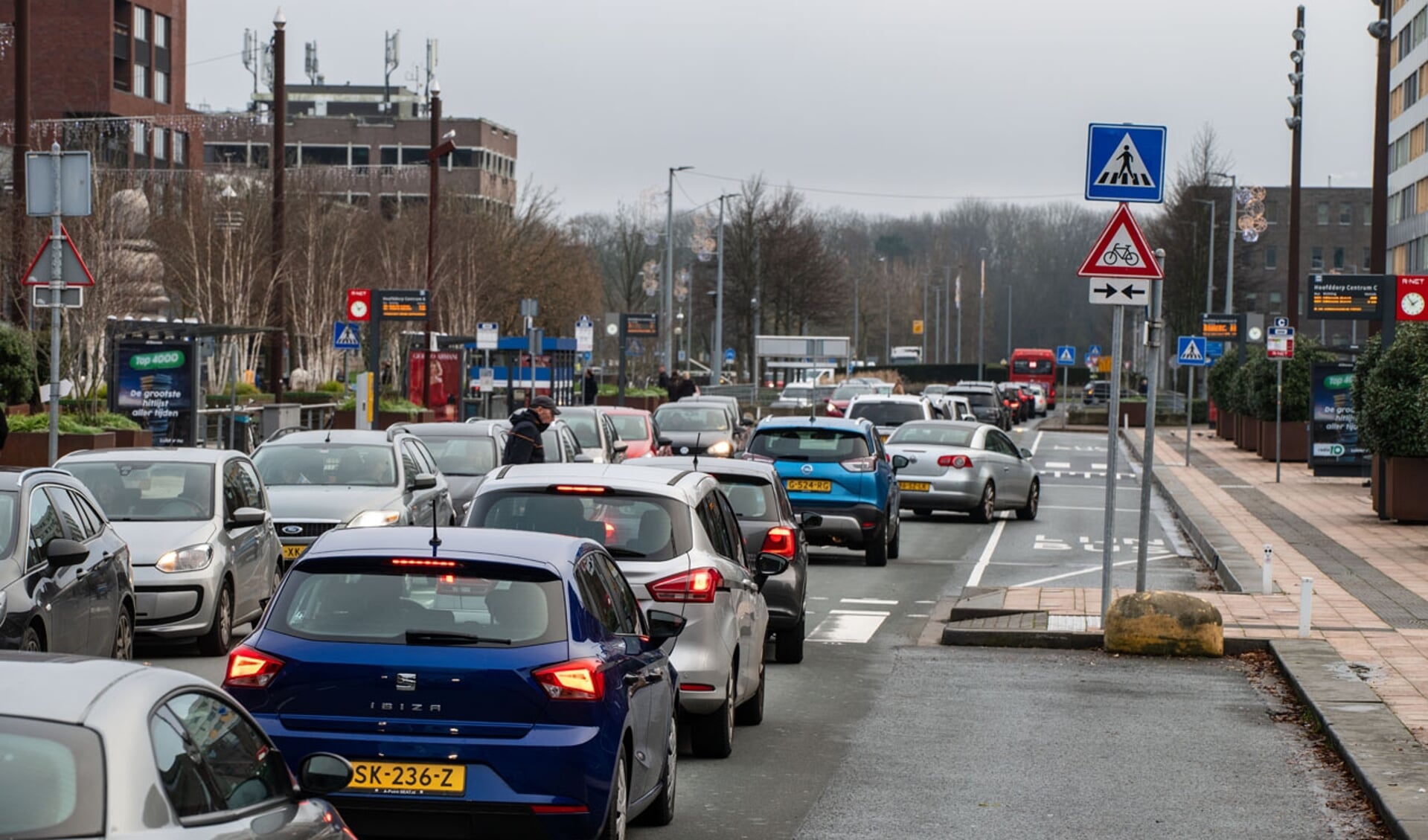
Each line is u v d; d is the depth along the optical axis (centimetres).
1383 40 5450
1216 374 10612
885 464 4034
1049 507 5969
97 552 2058
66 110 13225
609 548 1712
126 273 6475
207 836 750
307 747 1202
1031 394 16112
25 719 727
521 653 1210
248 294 8988
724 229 18238
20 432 4472
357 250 11344
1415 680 2230
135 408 4931
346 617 1234
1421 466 4844
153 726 759
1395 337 4931
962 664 2523
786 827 1484
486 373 7850
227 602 2495
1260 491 6309
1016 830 1491
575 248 14638
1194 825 1517
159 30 14238
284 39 7062
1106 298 2648
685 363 17712
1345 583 3412
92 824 698
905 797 1619
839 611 3155
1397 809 1481
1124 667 2495
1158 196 2605
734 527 1953
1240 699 2223
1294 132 8069
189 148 14638
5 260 5781
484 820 1193
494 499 1741
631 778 1310
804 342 13238
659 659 1430
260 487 2798
